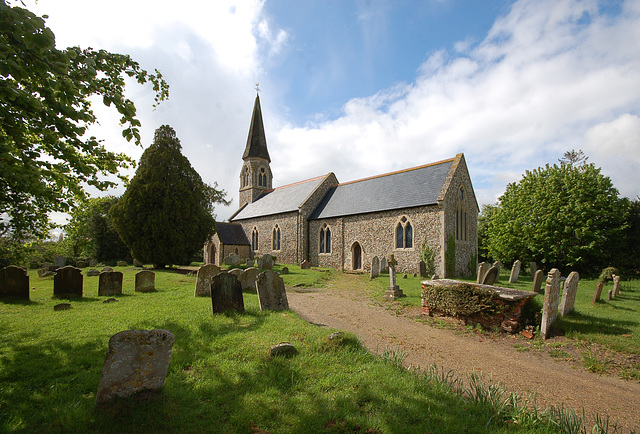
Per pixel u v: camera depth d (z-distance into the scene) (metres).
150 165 23.08
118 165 7.36
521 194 29.05
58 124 4.54
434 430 3.51
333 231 28.48
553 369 6.15
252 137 43.59
